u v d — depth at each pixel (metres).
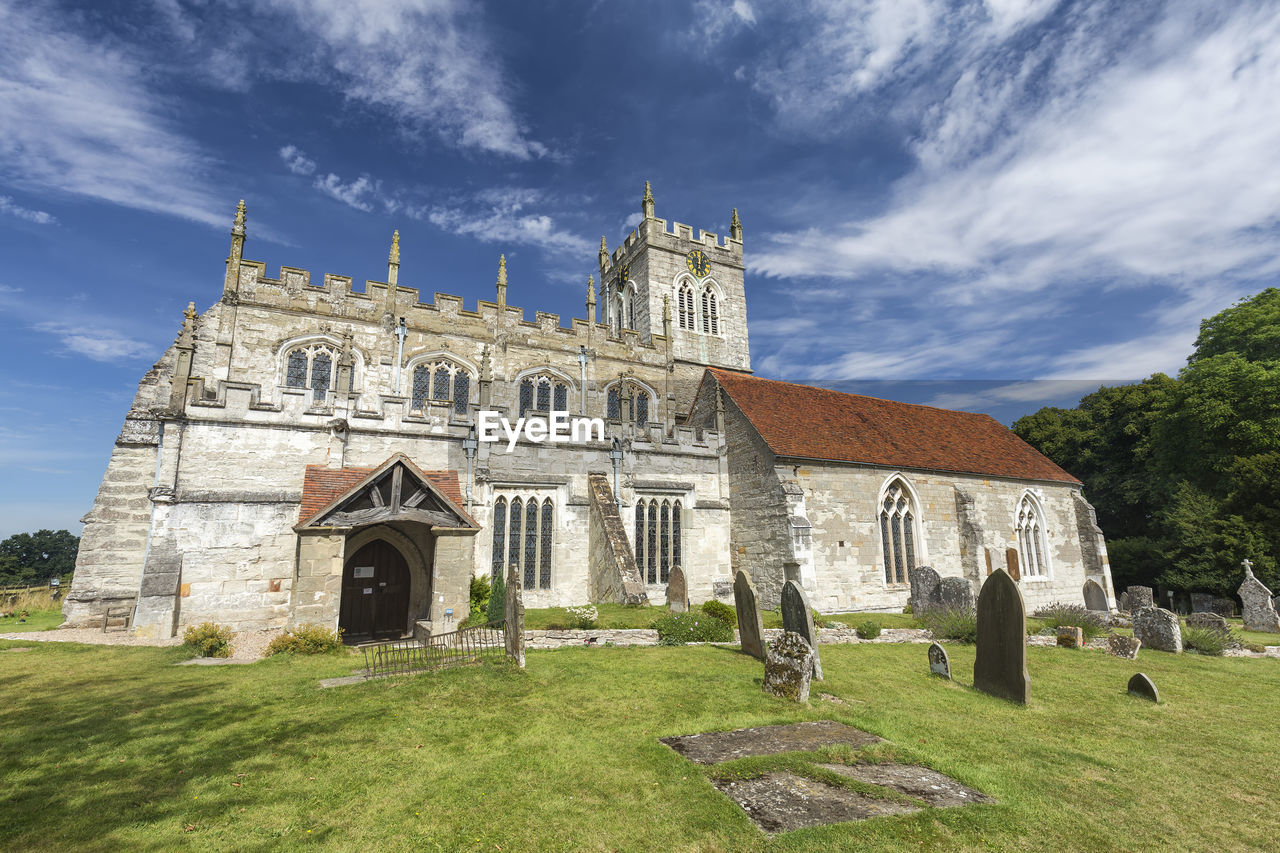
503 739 9.34
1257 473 33.97
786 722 10.27
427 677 12.93
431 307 35.25
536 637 16.86
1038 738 10.20
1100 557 36.97
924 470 31.38
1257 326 40.75
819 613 24.75
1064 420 53.22
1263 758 9.48
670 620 18.31
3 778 7.71
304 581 17.53
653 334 43.91
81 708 10.74
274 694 11.70
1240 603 34.09
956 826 6.72
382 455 22.94
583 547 26.02
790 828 6.57
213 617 19.31
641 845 6.31
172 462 19.75
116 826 6.54
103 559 21.91
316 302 32.16
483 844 6.34
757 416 29.67
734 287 54.12
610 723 10.12
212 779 7.80
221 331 29.89
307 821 6.77
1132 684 13.52
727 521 29.81
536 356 38.16
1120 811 7.41
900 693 12.88
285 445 21.45
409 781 7.83
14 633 19.66
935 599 24.33
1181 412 39.19
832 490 28.47
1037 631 21.50
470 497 23.88
